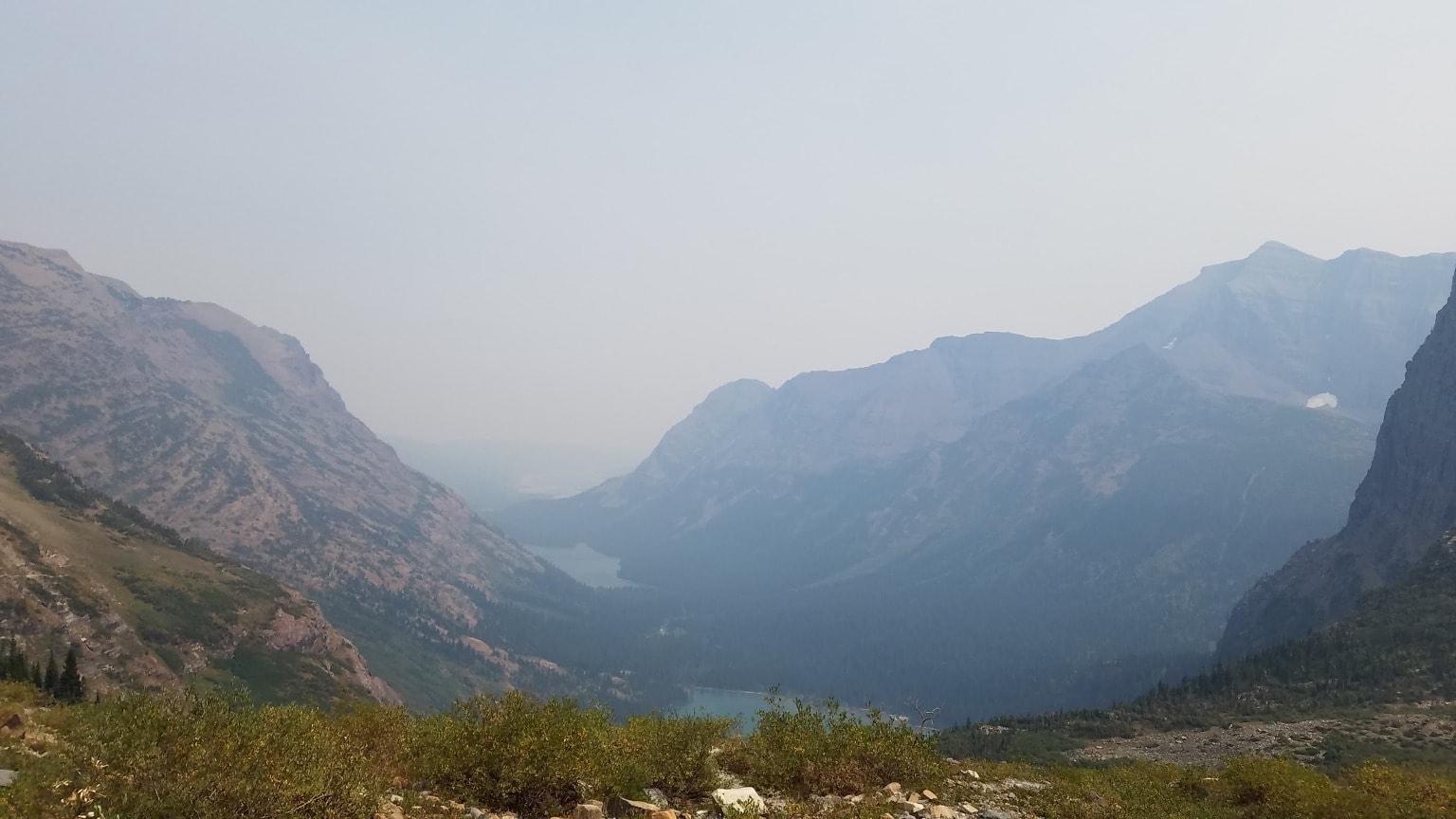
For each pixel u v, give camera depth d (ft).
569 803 48.75
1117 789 82.79
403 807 42.55
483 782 47.06
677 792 55.26
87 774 34.71
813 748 65.36
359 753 44.60
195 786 33.91
